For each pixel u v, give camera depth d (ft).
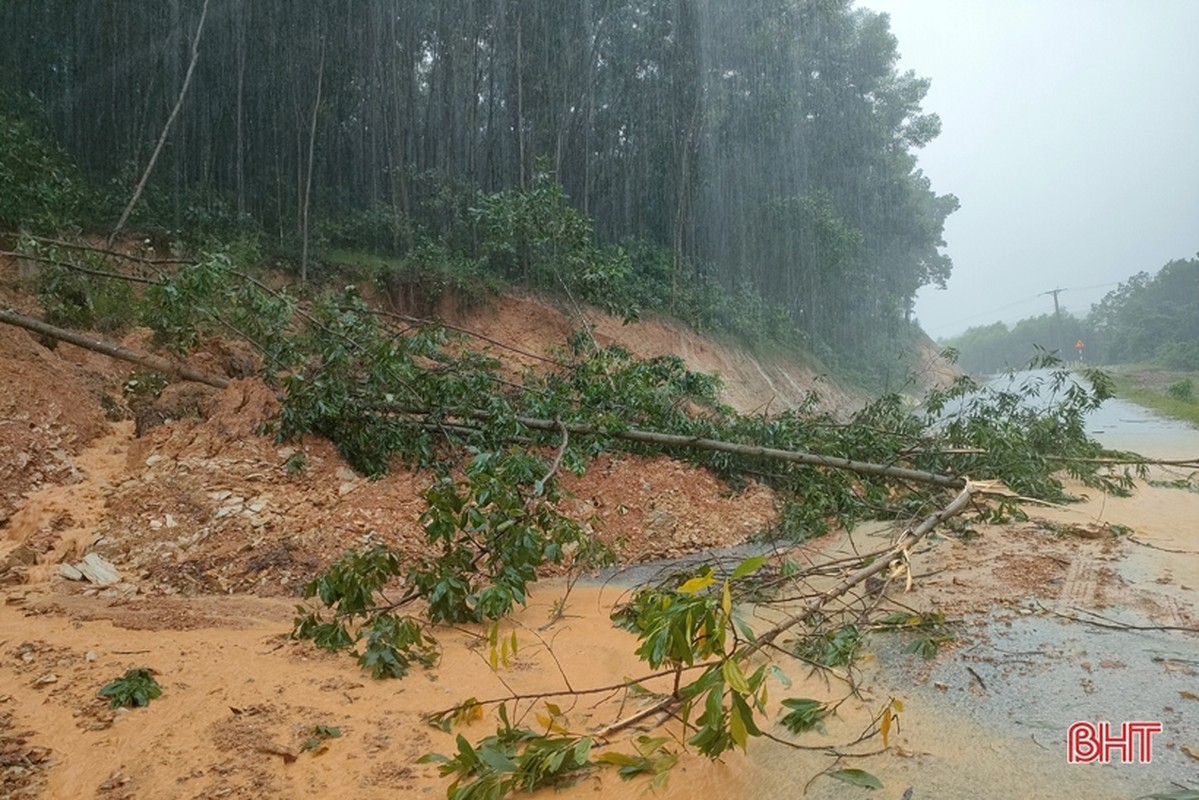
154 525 20.56
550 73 62.95
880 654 15.01
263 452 24.35
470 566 17.74
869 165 112.16
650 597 14.83
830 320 109.09
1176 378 133.90
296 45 53.98
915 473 27.09
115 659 14.40
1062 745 11.11
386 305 50.42
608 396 30.50
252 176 56.39
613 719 12.52
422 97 63.98
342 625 15.97
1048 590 18.21
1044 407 36.91
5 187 34.83
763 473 30.91
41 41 49.49
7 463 21.86
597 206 72.54
